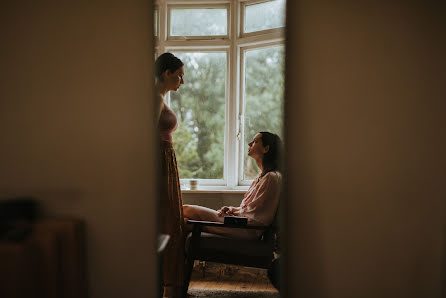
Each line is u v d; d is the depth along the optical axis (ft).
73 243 4.89
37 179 5.22
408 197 4.94
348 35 4.91
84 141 5.17
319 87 4.97
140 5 5.05
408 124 4.90
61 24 5.11
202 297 6.56
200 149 8.92
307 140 5.02
